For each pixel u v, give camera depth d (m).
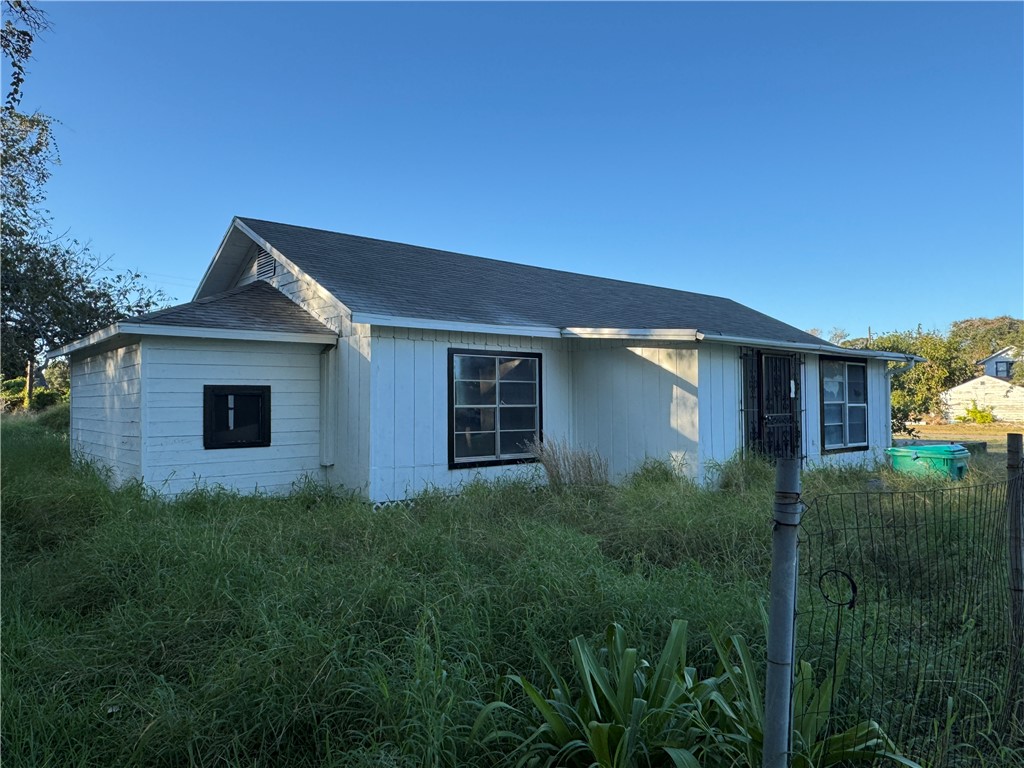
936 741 2.51
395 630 3.40
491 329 8.77
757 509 6.26
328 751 2.37
